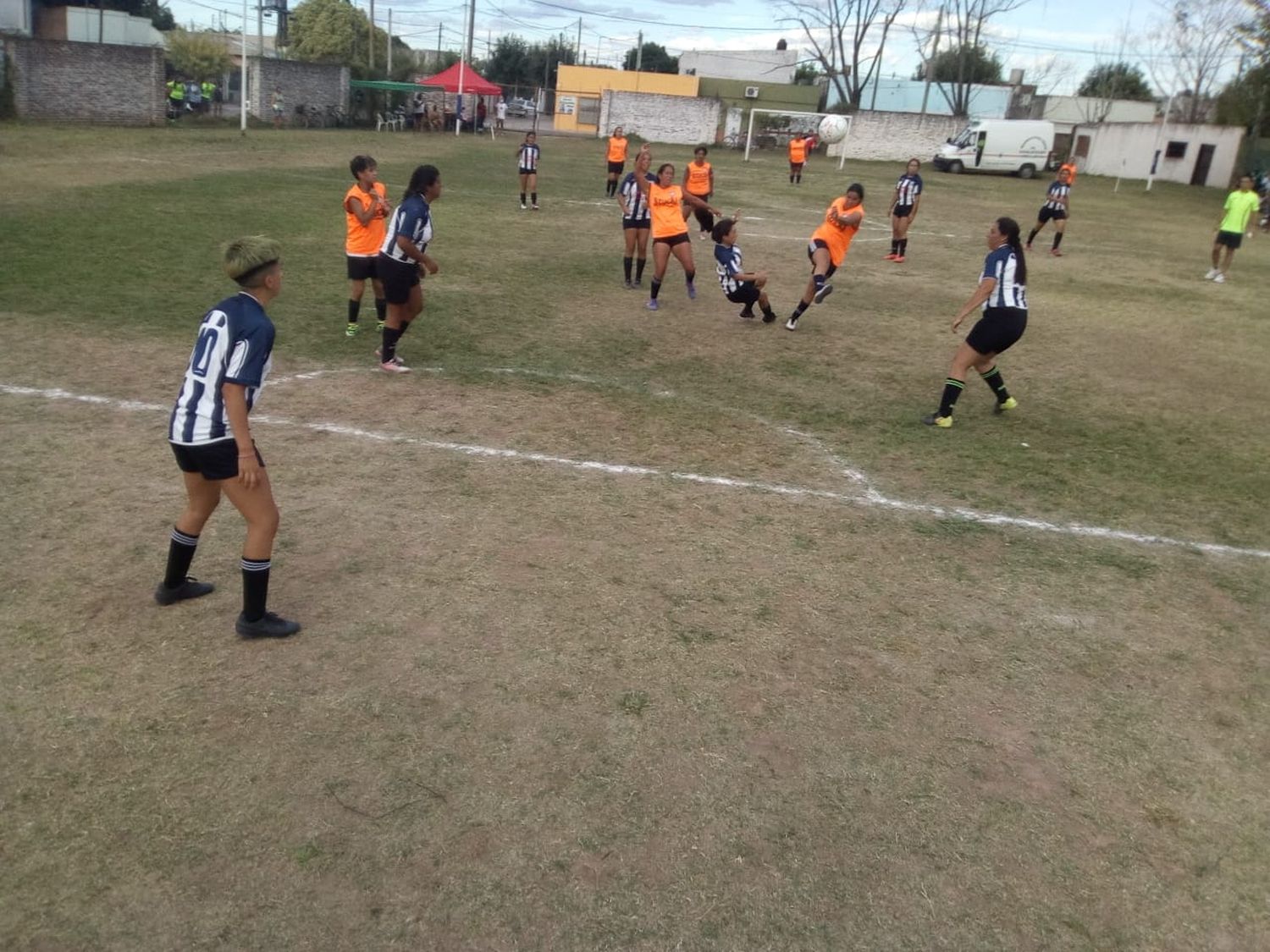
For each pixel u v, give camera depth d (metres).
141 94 33.88
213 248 13.14
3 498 5.54
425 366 8.70
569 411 7.73
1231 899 3.28
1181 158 44.69
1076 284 16.30
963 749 3.94
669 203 11.78
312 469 6.21
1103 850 3.46
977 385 9.53
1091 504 6.69
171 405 7.18
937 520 6.19
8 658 4.08
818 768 3.75
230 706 3.87
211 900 2.99
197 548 5.12
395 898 3.03
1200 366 11.02
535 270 13.89
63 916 2.90
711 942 2.96
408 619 4.56
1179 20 53.34
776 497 6.34
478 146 39.81
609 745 3.79
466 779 3.55
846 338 11.13
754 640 4.60
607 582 5.03
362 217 9.05
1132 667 4.65
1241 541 6.25
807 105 60.84
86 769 3.49
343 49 55.47
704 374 9.16
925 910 3.14
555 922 2.98
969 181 39.28
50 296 10.07
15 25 38.38
